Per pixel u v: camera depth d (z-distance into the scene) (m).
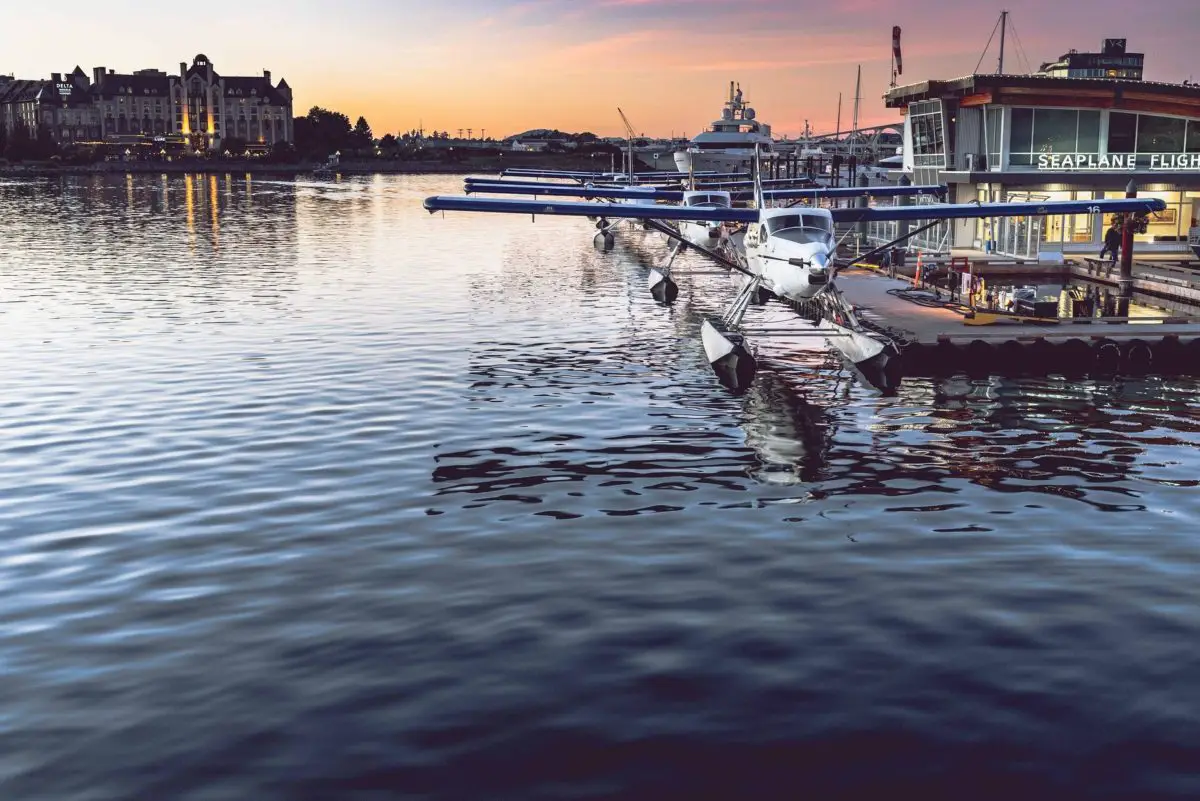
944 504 13.82
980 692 8.68
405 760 7.75
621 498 14.16
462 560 11.84
